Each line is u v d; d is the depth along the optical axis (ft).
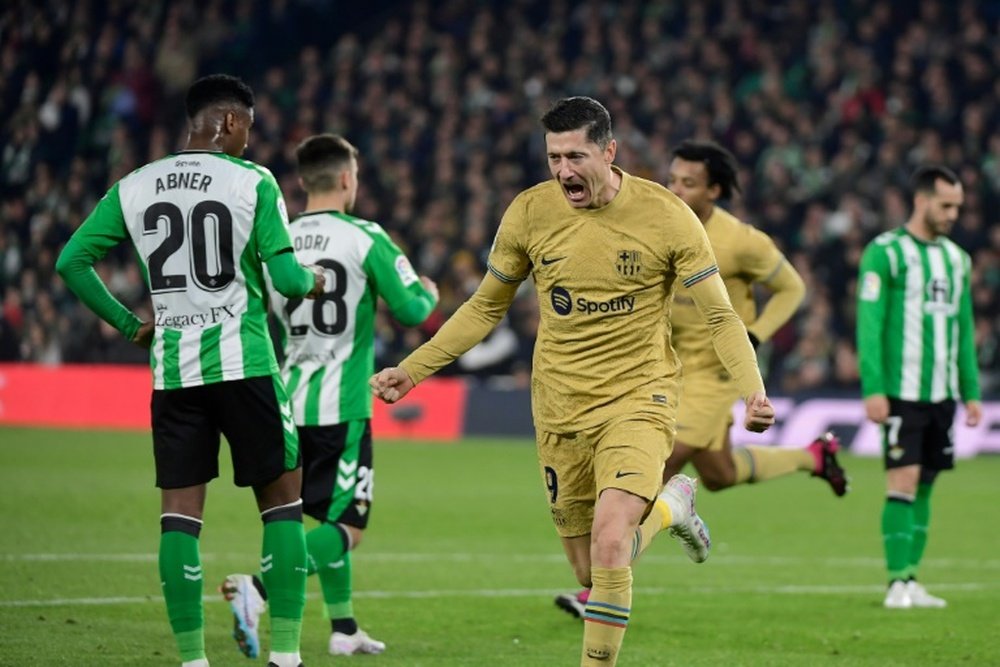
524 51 284.20
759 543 122.83
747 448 95.55
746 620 84.79
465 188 260.62
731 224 91.86
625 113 262.06
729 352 59.52
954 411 94.07
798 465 96.89
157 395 61.82
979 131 246.88
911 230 94.32
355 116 281.54
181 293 61.11
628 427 59.88
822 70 263.29
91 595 86.07
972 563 111.96
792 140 253.03
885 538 92.02
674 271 61.11
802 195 241.55
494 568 104.78
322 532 72.18
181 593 60.90
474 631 79.82
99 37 297.33
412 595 91.91
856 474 182.50
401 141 274.16
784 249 237.86
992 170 241.35
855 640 78.48
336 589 73.00
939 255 93.66
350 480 73.72
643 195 60.54
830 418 207.10
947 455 93.97
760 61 270.46
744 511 146.61
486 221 250.16
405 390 63.41
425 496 151.43
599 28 282.15
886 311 93.56
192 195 61.11
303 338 74.18
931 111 254.68
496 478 169.48
